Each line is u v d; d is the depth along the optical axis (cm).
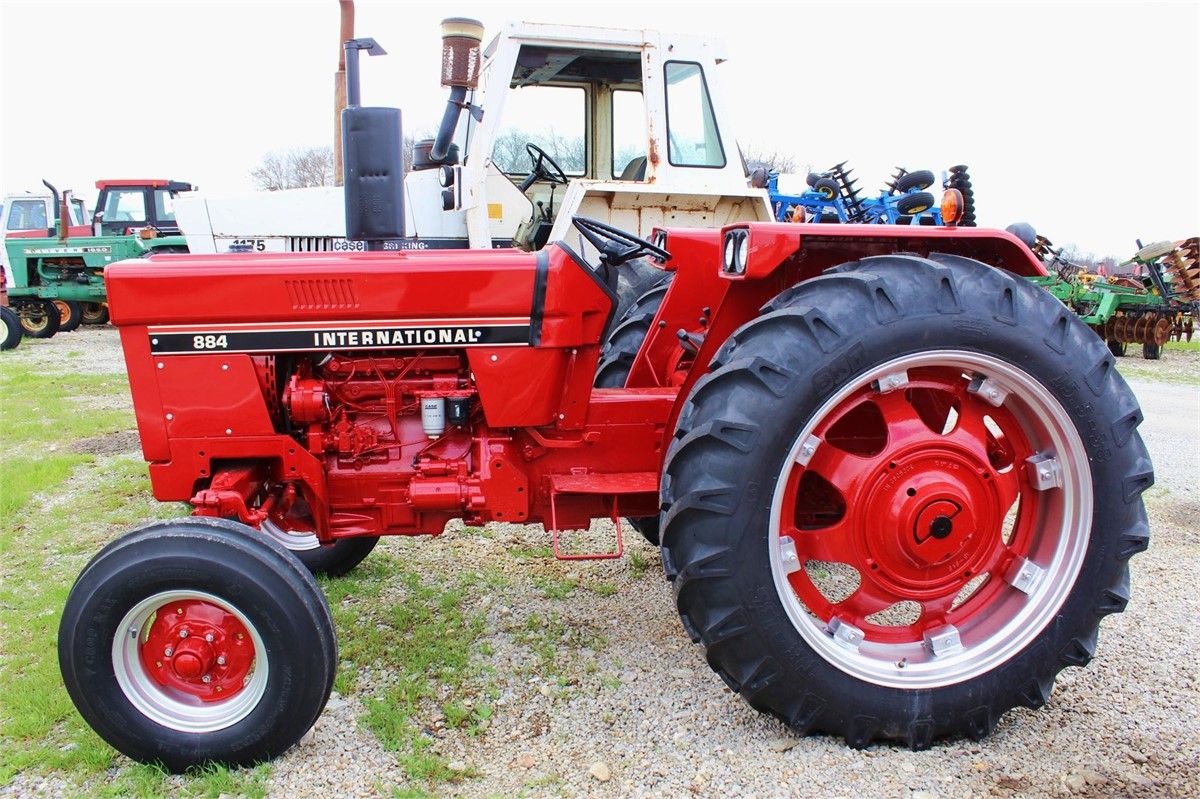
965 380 240
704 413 225
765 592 223
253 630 217
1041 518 248
